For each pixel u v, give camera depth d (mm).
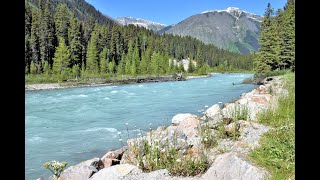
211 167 6484
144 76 84625
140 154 8359
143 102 30094
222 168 6199
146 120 19719
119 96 37281
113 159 8875
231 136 8484
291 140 6652
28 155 12430
